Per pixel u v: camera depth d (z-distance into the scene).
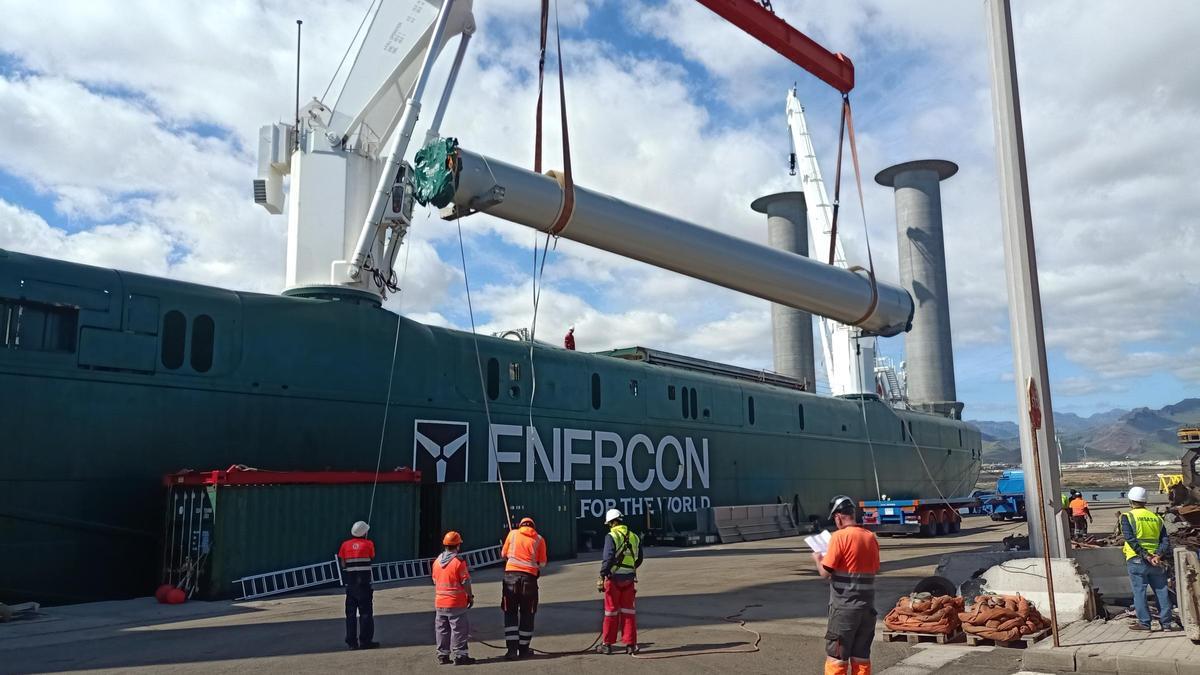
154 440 21.53
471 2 26.77
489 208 18.23
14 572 18.80
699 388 42.25
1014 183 14.90
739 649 12.08
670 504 39.03
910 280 74.88
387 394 27.45
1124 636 11.52
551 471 33.47
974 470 68.06
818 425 50.38
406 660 11.59
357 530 12.81
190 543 19.72
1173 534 26.94
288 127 27.52
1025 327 14.49
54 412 19.83
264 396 24.05
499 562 26.80
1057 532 13.77
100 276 21.20
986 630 11.91
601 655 11.78
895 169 77.25
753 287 22.92
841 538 7.67
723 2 21.09
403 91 27.72
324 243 26.70
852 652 7.68
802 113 63.53
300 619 15.97
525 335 35.59
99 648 13.03
